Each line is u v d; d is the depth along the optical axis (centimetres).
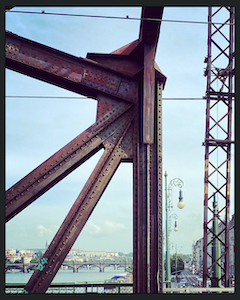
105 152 978
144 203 973
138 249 942
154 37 980
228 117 1478
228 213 1427
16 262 13012
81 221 923
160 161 998
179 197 2305
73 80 1002
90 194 941
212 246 1636
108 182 969
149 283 927
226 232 1421
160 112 1038
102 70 1025
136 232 957
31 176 913
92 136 973
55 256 895
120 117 1012
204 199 1431
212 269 1430
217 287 1381
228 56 1494
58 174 928
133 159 989
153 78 992
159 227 955
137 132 1002
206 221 1426
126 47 1058
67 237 907
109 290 1381
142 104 1009
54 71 993
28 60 980
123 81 1029
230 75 1487
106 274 17150
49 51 998
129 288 1388
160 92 1052
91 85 1009
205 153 1459
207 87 1484
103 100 1016
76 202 933
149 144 993
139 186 979
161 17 922
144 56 994
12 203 888
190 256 11981
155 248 953
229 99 1484
